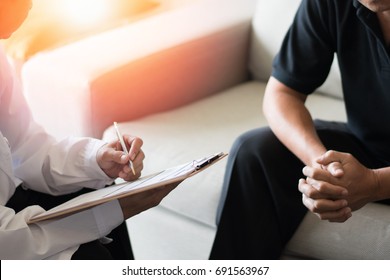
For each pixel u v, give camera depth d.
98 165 1.43
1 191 1.34
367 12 1.47
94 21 2.41
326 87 2.12
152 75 2.10
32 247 1.20
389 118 1.56
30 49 2.26
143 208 1.36
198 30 2.22
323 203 1.37
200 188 1.73
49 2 2.35
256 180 1.60
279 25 2.19
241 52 2.31
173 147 1.86
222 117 2.04
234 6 2.41
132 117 2.08
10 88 1.47
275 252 1.60
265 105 1.68
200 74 2.22
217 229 1.64
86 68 2.01
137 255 1.97
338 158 1.40
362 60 1.55
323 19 1.59
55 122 2.09
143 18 2.47
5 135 1.49
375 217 1.53
